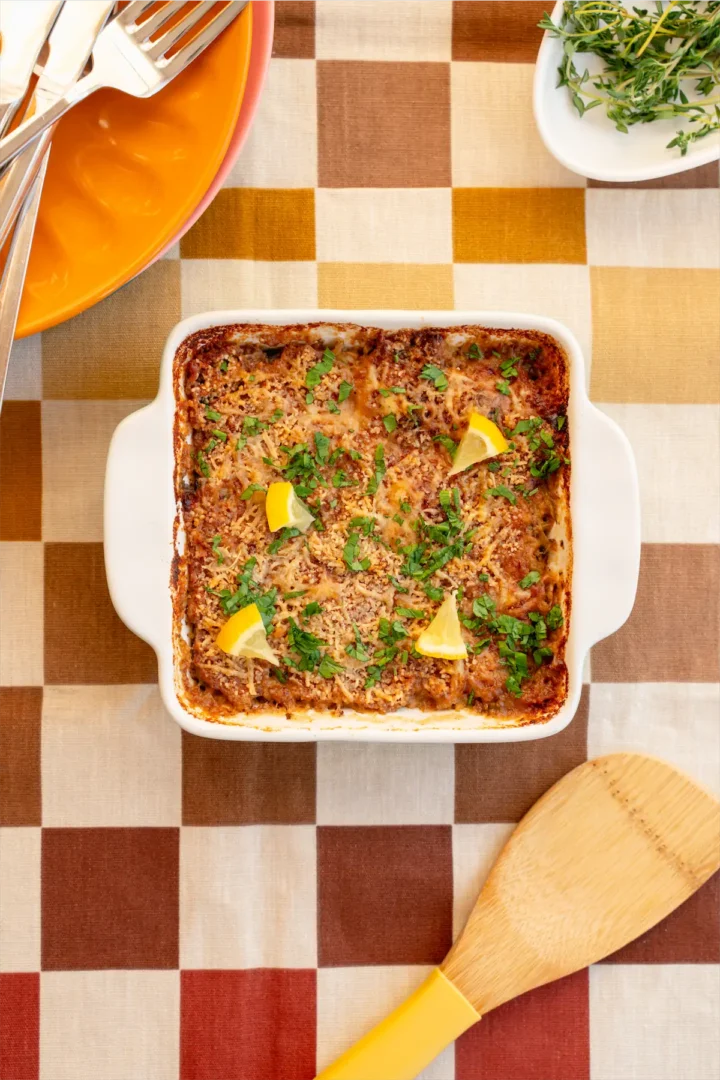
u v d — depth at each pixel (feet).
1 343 2.72
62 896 2.98
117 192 2.79
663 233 3.01
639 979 3.01
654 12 2.93
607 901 2.95
